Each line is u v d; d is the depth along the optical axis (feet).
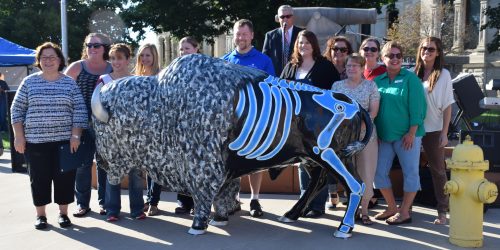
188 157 13.92
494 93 68.39
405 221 16.47
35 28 82.02
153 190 17.43
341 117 14.28
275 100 14.06
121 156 14.80
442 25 94.68
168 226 16.14
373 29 105.70
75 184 17.48
